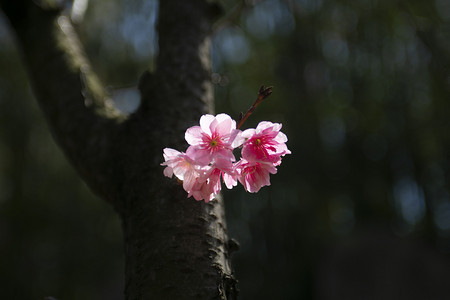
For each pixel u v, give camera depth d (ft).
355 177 30.19
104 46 25.53
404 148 28.94
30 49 7.82
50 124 7.07
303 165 29.12
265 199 29.12
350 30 26.02
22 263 29.01
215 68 25.22
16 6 8.03
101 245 30.58
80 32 9.04
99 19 25.44
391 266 27.78
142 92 6.28
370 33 25.17
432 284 27.25
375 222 30.09
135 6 24.47
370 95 29.01
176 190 5.22
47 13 8.11
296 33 27.22
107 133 6.24
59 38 7.80
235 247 5.25
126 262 5.19
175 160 4.63
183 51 6.77
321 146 29.81
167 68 6.53
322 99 29.91
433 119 25.76
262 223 29.04
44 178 30.68
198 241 4.90
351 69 28.68
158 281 4.65
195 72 6.61
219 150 4.57
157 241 4.90
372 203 30.19
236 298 4.84
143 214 5.17
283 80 28.96
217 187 4.85
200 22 7.37
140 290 4.70
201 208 5.16
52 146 31.01
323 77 30.07
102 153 6.07
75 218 30.22
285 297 27.63
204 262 4.79
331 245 29.58
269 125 4.80
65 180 30.48
